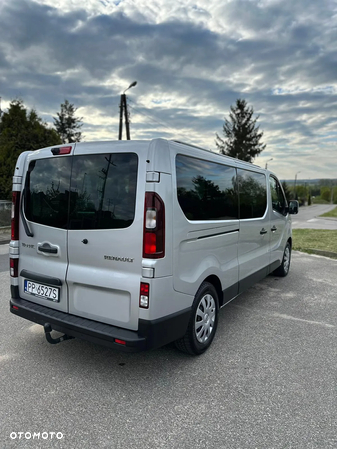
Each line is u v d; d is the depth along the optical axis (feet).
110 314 8.77
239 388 8.75
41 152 10.25
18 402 8.08
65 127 134.00
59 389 8.65
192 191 9.69
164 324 8.49
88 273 9.04
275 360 10.26
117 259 8.57
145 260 8.16
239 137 135.03
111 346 8.30
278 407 7.95
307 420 7.48
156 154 8.27
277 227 17.95
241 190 13.29
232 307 15.24
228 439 6.89
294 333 12.34
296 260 26.68
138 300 8.25
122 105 62.95
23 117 64.90
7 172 54.39
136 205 8.34
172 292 8.75
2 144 58.34
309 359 10.33
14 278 10.86
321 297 16.75
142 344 8.13
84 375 9.33
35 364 9.91
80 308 9.33
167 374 9.42
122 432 7.09
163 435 7.00
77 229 9.23
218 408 7.91
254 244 14.70
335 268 23.57
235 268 12.67
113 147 8.80
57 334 12.03
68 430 7.14
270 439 6.89
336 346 11.26
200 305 10.36
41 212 10.09
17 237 10.82
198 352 10.39
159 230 8.20
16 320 13.29
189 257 9.46
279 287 18.56
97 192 8.96
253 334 12.24
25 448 6.62
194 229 9.60
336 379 9.20
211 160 10.93
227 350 10.93
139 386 8.82
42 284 10.17
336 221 78.64
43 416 7.58
